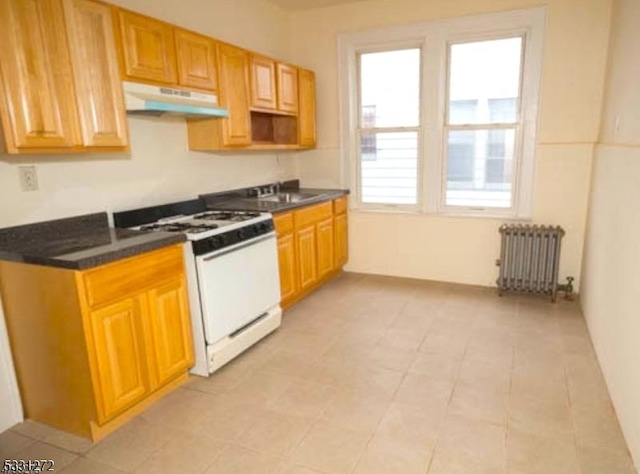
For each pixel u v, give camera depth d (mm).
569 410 2123
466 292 3826
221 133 3027
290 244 3371
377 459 1832
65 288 1833
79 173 2416
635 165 1949
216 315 2500
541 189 3588
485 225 3846
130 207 2752
